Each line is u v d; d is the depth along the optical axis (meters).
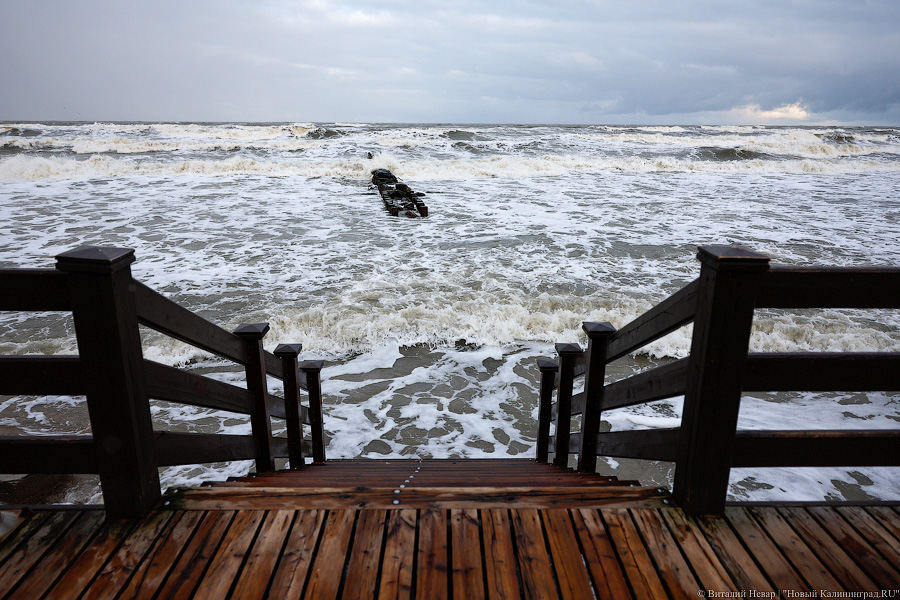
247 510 2.10
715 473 2.03
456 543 1.92
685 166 24.09
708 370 1.89
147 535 1.96
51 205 14.17
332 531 1.99
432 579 1.77
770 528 2.04
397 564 1.83
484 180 19.92
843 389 1.98
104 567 1.83
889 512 2.14
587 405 2.95
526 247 11.12
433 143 27.94
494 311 7.76
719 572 1.82
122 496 2.04
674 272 9.68
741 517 2.09
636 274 9.55
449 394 5.86
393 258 10.31
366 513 2.09
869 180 20.88
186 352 6.59
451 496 2.19
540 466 3.55
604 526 2.03
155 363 2.05
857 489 4.11
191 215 13.55
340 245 11.16
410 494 2.20
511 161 22.59
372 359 6.64
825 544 1.96
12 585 1.76
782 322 7.45
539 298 8.27
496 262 10.10
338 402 5.66
